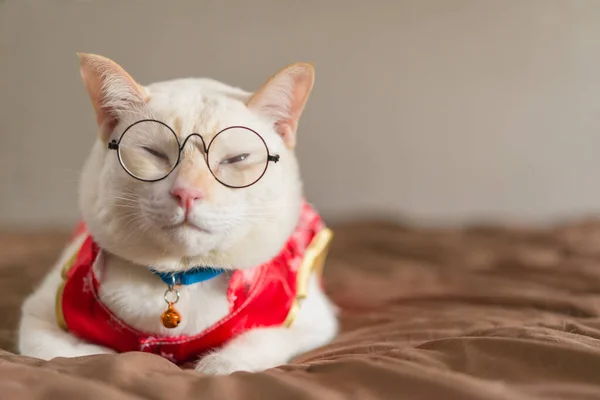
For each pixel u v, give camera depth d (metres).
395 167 1.04
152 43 1.00
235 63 1.01
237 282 0.41
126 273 0.40
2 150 1.01
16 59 0.99
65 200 1.02
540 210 1.03
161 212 0.37
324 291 0.61
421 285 0.64
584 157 1.03
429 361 0.34
